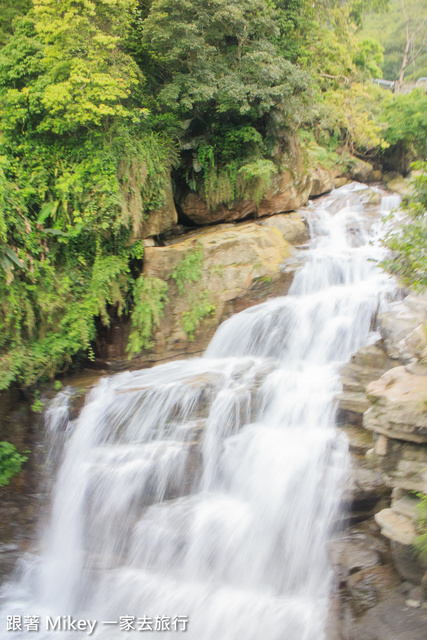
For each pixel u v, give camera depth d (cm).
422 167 679
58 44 1041
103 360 1145
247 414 897
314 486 724
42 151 1106
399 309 876
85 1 1003
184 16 1204
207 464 863
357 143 2042
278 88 1283
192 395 923
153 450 866
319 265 1261
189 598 708
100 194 1071
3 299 963
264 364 1033
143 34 1210
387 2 2536
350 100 2003
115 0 1051
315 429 843
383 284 1192
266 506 758
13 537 884
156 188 1181
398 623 521
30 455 973
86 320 1074
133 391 962
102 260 1108
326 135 1977
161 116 1244
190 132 1357
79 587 783
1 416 961
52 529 891
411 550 546
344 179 1934
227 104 1268
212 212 1394
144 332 1113
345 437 786
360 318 1049
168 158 1231
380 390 638
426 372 651
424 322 741
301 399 884
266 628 628
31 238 1035
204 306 1152
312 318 1090
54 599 792
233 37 1351
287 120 1391
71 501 886
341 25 1970
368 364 882
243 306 1195
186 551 757
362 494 682
